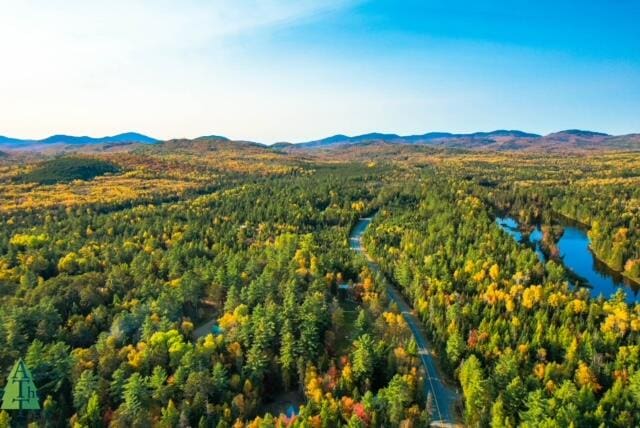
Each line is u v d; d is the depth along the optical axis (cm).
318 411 9494
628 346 11044
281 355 11150
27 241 19500
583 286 18550
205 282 15188
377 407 9506
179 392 10050
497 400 9381
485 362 11144
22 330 11794
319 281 14538
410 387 9869
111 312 13275
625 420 8681
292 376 11031
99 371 10406
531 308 13425
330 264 16538
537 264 16625
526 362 10806
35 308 12256
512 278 15262
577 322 12656
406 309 14912
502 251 18125
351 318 13812
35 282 15288
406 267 16025
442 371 11600
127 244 19188
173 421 9169
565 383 9325
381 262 18150
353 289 15150
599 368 10394
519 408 9475
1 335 11244
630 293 18012
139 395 9612
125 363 10475
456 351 11238
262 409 10425
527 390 9762
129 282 15250
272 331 11594
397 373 10362
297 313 12325
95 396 9300
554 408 8912
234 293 14012
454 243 18838
